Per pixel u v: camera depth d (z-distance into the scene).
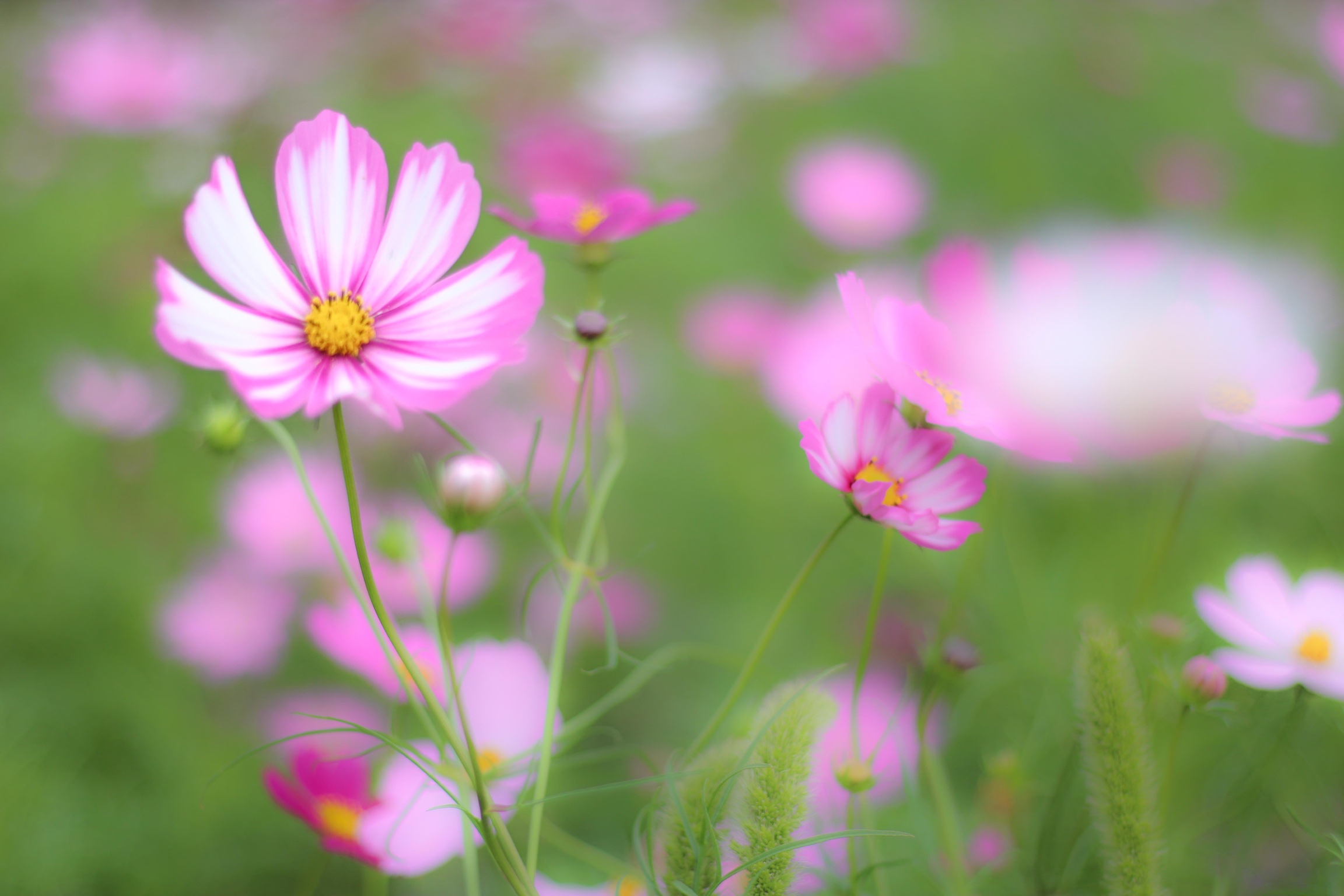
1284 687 1.00
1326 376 1.73
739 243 2.29
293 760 1.01
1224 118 2.74
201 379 1.83
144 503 1.67
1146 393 1.23
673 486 1.79
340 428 0.91
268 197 2.09
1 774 1.14
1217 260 1.81
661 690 1.43
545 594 1.56
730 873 0.92
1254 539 1.36
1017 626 1.24
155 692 1.36
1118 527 1.41
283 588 1.48
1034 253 1.18
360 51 2.49
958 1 3.19
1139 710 0.94
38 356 1.87
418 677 0.92
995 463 1.53
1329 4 2.97
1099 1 3.20
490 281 0.94
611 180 1.99
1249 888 1.02
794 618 1.51
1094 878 1.00
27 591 1.47
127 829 1.17
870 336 0.95
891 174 2.18
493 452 1.75
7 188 2.28
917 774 1.08
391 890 1.14
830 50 2.68
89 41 2.41
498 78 2.43
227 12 2.70
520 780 1.02
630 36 2.72
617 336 1.00
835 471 0.95
